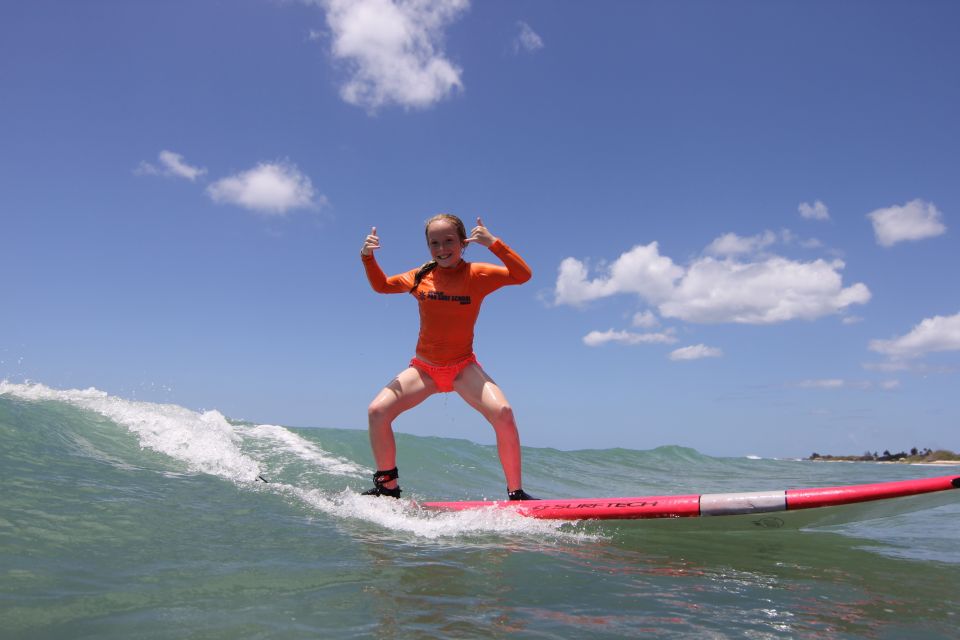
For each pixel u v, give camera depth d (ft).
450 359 15.72
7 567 8.00
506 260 15.24
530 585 8.89
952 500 10.93
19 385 19.95
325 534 11.38
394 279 16.15
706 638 7.16
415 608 7.66
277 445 21.27
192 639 6.40
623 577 9.62
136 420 19.07
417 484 21.77
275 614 7.22
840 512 11.78
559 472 29.99
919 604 8.83
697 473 34.63
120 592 7.58
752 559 11.39
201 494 13.52
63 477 12.94
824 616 8.15
